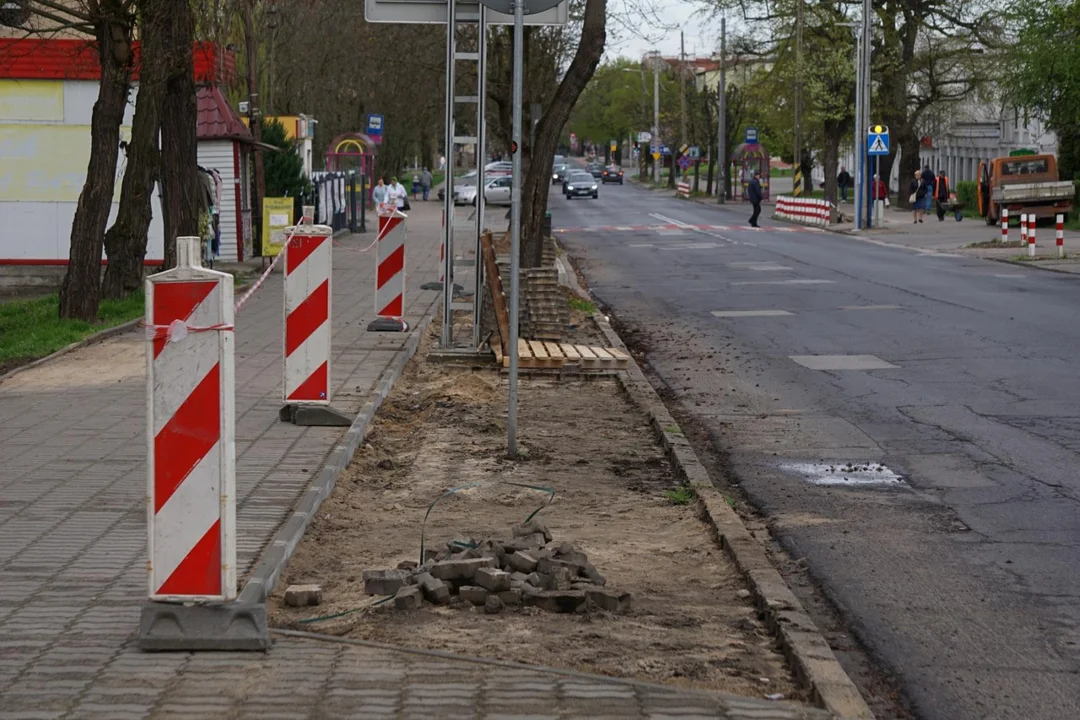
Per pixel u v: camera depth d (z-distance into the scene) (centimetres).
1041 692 539
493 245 1504
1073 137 4931
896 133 6341
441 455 1022
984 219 4969
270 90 4788
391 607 619
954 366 1484
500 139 5538
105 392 1241
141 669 518
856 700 497
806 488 931
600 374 1439
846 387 1370
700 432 1146
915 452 1039
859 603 665
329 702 485
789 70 6075
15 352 1548
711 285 2675
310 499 804
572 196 8912
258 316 1928
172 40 2122
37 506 792
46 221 3020
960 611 649
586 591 628
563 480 942
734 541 741
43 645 544
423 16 1506
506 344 1461
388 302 1708
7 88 2984
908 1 6034
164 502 542
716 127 9262
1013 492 899
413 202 7756
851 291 2434
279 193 3869
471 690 499
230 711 476
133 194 2219
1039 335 1717
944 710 522
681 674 536
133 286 2239
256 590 589
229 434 541
